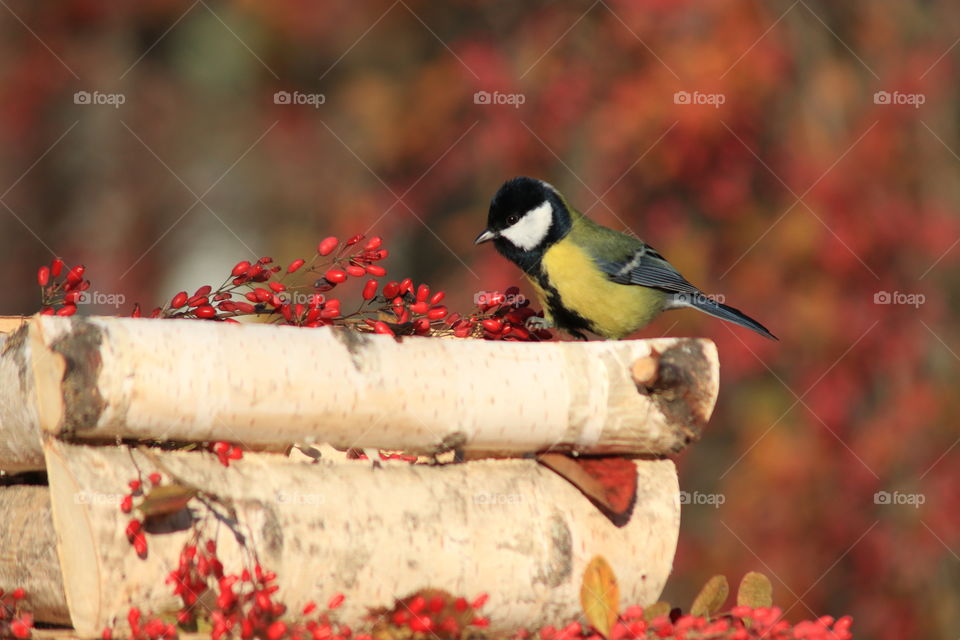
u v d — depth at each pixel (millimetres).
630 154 13969
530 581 5094
